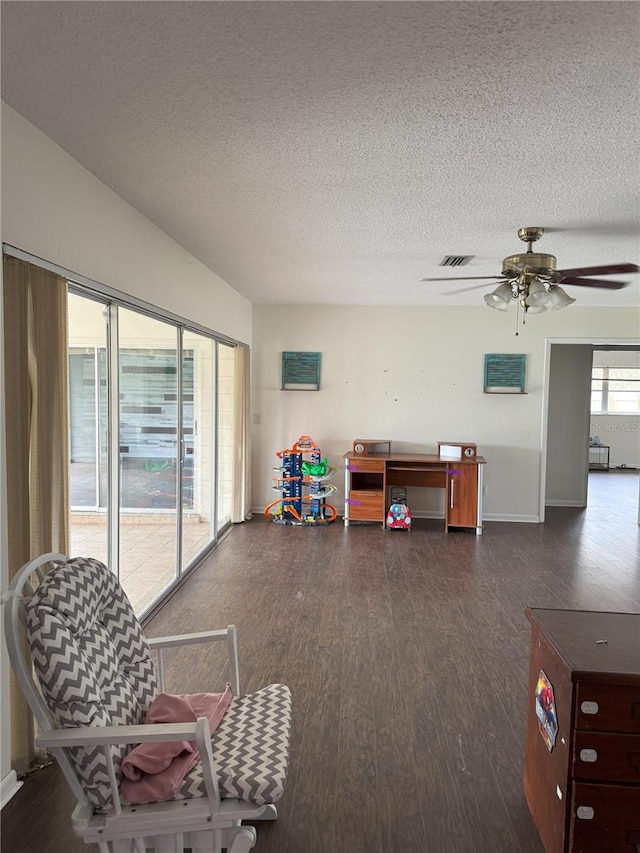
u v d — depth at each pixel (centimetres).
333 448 748
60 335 261
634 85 210
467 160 282
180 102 227
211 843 179
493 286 592
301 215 371
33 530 242
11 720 234
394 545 614
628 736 174
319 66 201
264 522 712
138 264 368
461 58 194
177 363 465
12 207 231
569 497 867
